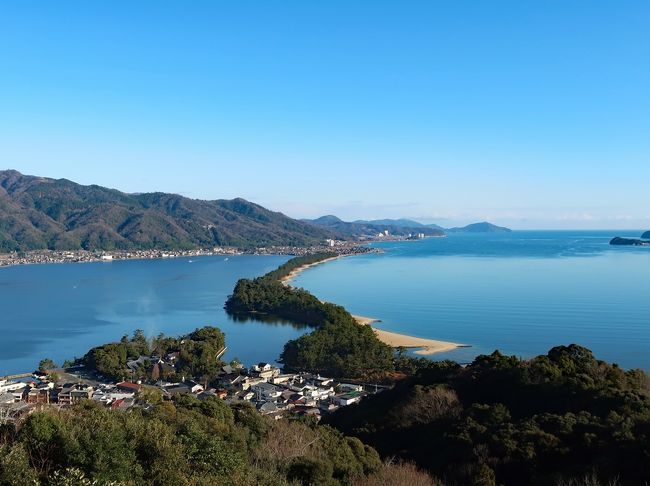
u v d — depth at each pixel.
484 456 35.81
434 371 60.75
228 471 25.78
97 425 23.30
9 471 19.02
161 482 22.16
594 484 27.95
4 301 169.38
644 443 31.61
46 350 108.31
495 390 50.78
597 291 165.62
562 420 38.53
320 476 31.52
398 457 41.03
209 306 162.88
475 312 140.38
